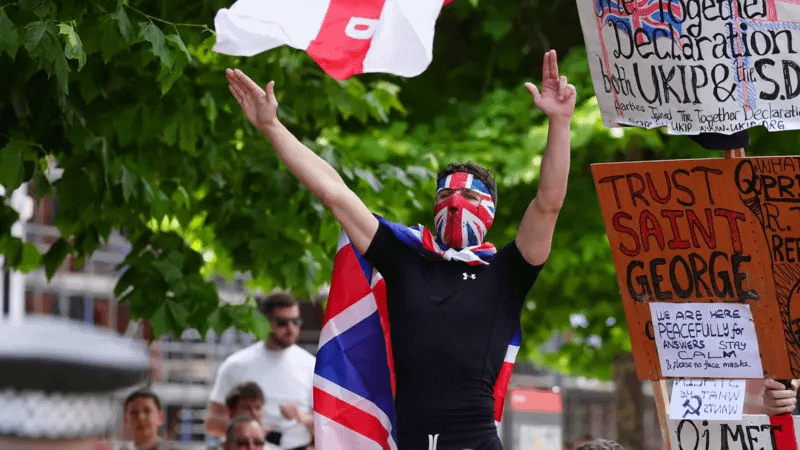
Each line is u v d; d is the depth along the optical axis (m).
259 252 27.73
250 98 15.42
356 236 15.12
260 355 32.09
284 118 27.30
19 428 6.87
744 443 17.86
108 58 20.91
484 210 15.16
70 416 6.96
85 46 20.95
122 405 31.44
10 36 19.41
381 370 15.58
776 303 17.44
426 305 14.70
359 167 29.17
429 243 14.95
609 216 18.23
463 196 15.11
